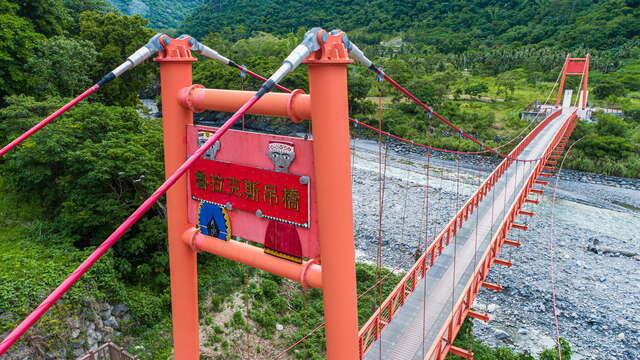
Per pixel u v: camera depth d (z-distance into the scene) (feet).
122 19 109.81
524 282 73.20
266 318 57.21
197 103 19.04
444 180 131.03
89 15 114.21
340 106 15.07
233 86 164.96
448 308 41.42
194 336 22.33
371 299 63.00
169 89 19.19
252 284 62.95
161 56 18.81
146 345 50.60
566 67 210.38
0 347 10.07
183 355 22.33
